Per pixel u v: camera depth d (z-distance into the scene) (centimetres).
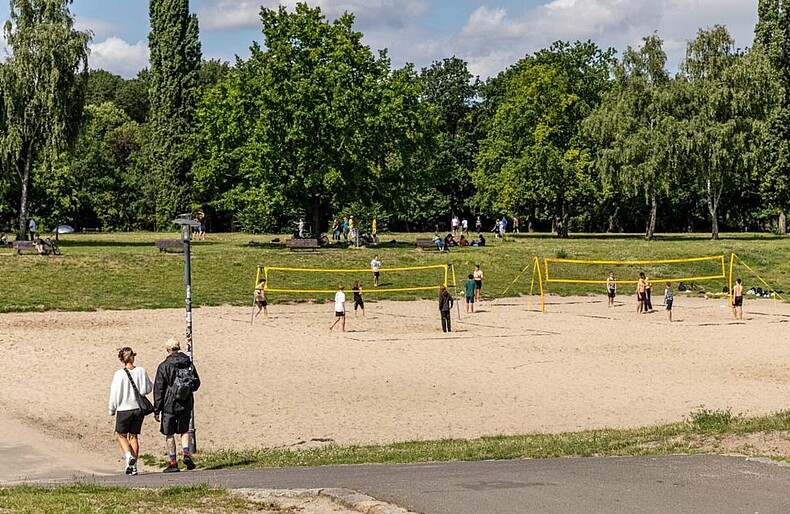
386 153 6812
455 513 991
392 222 9594
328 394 2495
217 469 1628
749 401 2361
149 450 1934
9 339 3394
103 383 2636
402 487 1150
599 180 8156
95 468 1752
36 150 6256
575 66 8788
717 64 7631
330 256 5750
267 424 2164
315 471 1441
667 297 4138
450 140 10469
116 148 11562
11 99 5972
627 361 3020
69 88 6128
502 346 3344
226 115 6419
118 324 3869
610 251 6338
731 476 1209
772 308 4678
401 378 2722
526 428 2086
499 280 5494
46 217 8375
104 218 9669
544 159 8181
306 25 6481
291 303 4716
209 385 2609
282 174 6328
